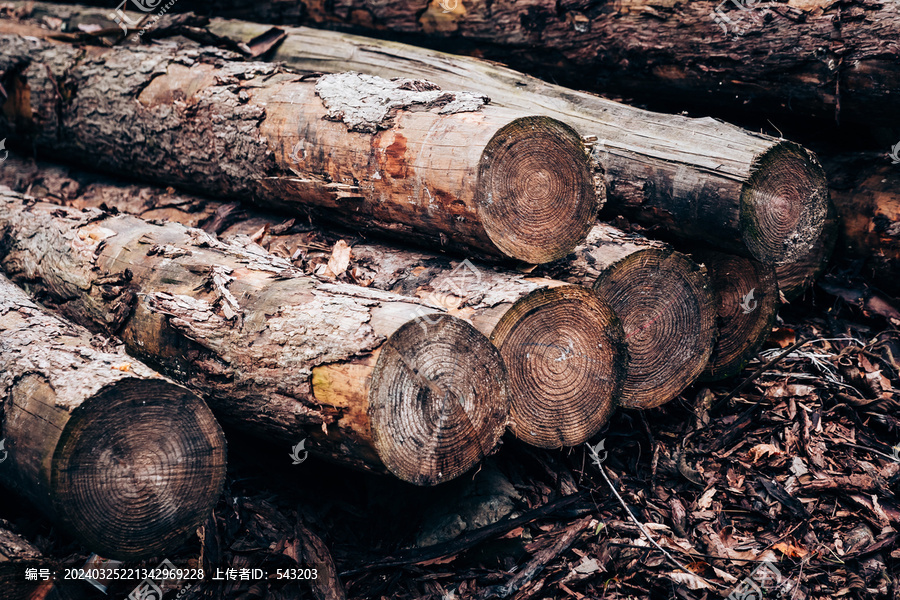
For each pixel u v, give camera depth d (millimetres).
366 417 2213
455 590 2562
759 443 3100
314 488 2977
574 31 3979
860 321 3631
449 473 2432
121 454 2213
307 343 2396
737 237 2885
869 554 2631
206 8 5637
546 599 2545
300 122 3309
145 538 2301
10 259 3611
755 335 3361
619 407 3264
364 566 2637
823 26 3223
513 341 2609
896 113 3240
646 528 2762
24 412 2273
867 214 3539
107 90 4203
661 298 3025
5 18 5547
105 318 3059
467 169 2586
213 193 4031
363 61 4262
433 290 2814
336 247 3285
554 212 2783
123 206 4316
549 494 2902
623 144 3246
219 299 2730
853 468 2924
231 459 3121
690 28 3588
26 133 4793
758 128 3867
